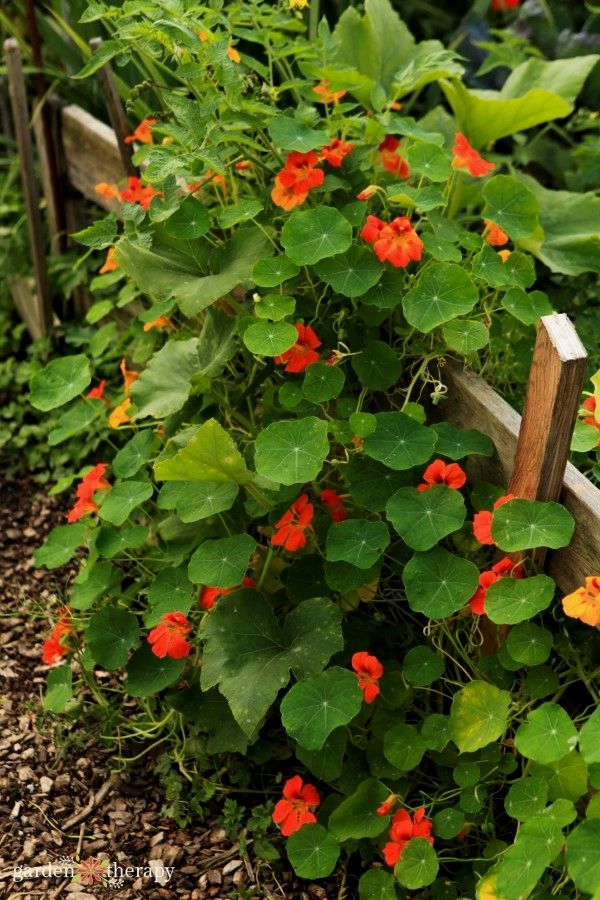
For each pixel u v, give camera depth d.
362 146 2.77
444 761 2.38
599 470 2.37
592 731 1.90
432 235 2.56
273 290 2.64
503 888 1.97
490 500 2.41
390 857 2.23
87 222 4.23
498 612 2.14
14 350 4.30
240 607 2.48
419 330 2.44
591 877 1.83
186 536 2.71
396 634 2.64
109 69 3.43
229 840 2.53
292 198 2.55
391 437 2.39
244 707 2.32
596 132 4.11
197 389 2.62
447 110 4.21
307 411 2.62
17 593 3.27
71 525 2.90
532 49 3.79
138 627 2.67
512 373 2.79
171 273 2.66
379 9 3.34
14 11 4.42
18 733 2.80
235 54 2.70
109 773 2.71
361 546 2.33
